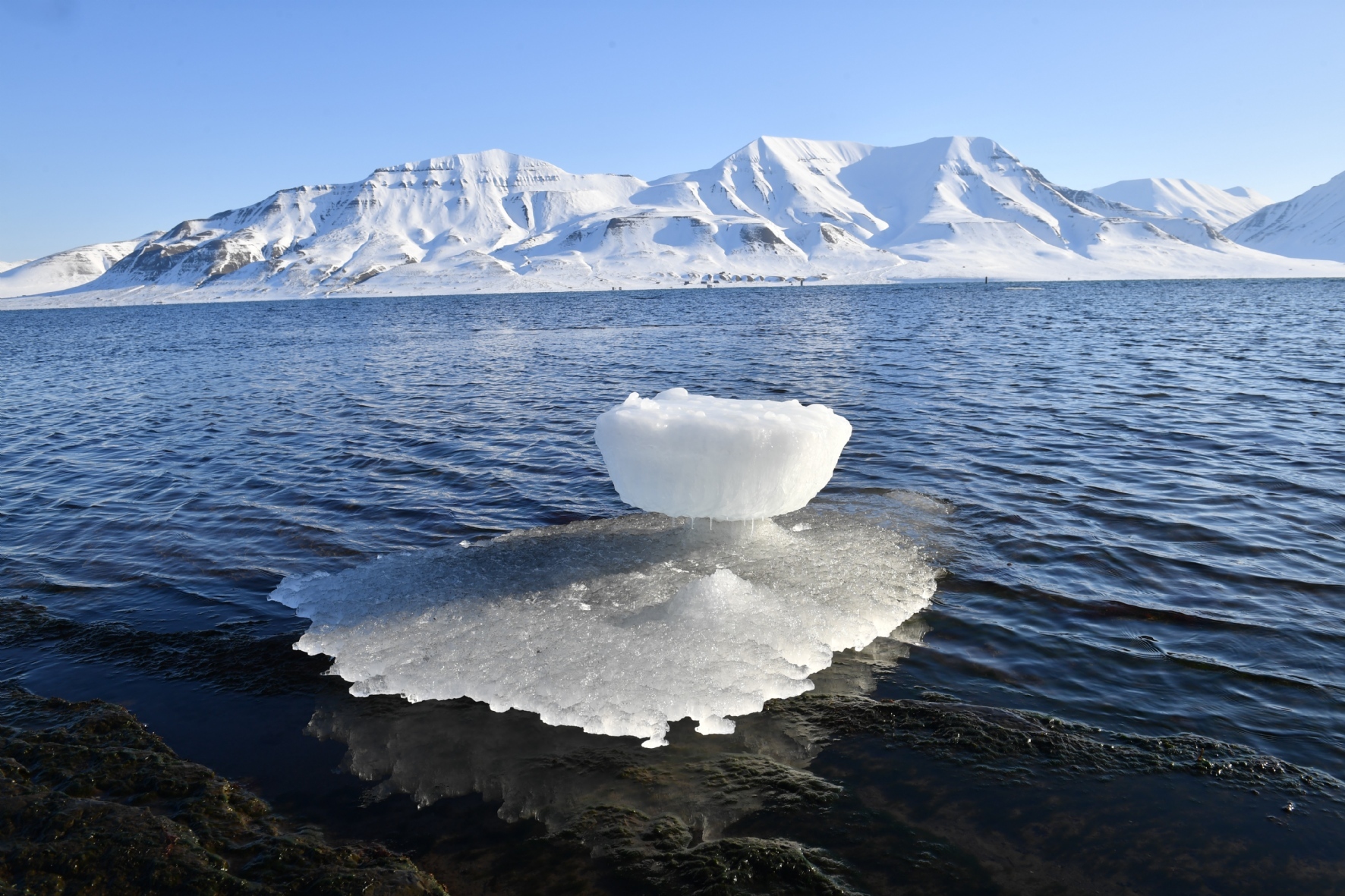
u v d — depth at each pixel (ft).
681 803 14.94
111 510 34.88
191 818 14.48
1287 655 19.75
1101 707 17.75
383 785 15.69
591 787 15.47
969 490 33.99
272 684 19.53
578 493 35.63
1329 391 56.75
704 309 237.25
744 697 18.17
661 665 19.30
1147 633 21.04
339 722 17.90
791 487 23.82
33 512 34.96
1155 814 14.40
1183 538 27.73
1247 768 15.56
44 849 13.53
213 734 17.54
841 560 25.85
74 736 17.10
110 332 212.43
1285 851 13.51
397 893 12.67
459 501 34.76
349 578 25.46
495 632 21.16
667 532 28.86
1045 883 12.97
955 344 100.37
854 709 17.79
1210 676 18.92
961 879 13.07
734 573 24.64
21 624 23.03
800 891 12.84
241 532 31.30
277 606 24.11
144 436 52.31
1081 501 32.12
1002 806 14.70
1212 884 12.89
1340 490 32.71
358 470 40.50
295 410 60.64
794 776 15.61
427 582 24.71
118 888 12.87
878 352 93.15
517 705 18.20
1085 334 113.50
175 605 24.36
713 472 23.11
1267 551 26.40
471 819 14.67
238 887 12.83
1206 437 42.83
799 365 81.76
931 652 20.27
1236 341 97.30
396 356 107.45
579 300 377.91
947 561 26.08
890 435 44.96
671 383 71.05
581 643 20.39
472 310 289.53
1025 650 20.31
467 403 61.87
